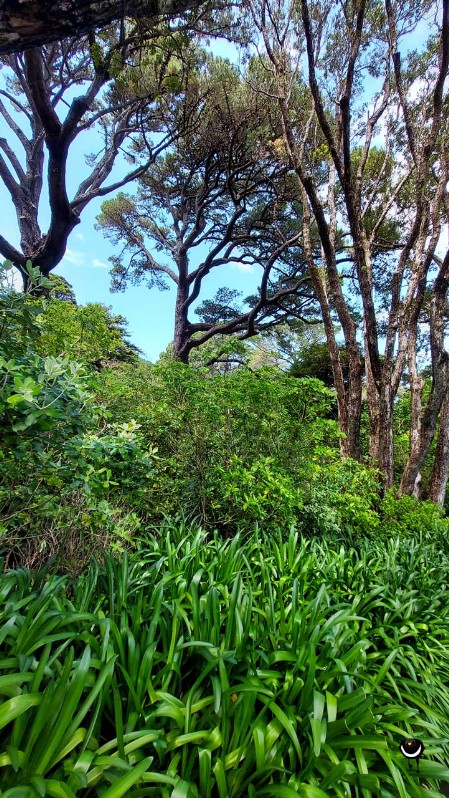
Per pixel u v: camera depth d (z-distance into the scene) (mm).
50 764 974
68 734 1021
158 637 1562
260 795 1104
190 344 12672
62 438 1651
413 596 2443
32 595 1493
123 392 4059
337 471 3955
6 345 1667
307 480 3639
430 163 5406
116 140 8820
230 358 7254
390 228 7910
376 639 2037
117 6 1516
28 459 1646
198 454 3453
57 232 7051
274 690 1355
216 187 11039
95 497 2047
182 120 8656
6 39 1469
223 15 5621
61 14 1431
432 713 1530
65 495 2158
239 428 3670
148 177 12016
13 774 975
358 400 5336
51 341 3086
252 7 5039
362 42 5469
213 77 8492
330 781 1130
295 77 6180
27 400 1316
